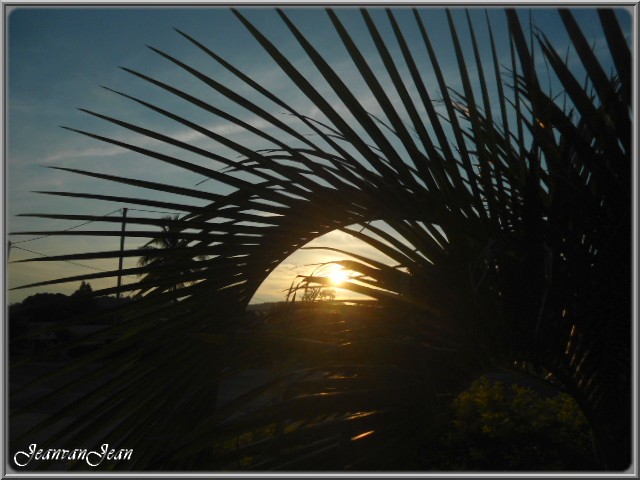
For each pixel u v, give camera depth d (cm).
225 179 223
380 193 221
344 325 210
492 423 403
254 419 177
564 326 217
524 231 214
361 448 182
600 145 204
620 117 195
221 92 210
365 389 189
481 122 232
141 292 254
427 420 192
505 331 217
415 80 207
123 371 240
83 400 225
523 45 205
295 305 208
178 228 230
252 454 191
